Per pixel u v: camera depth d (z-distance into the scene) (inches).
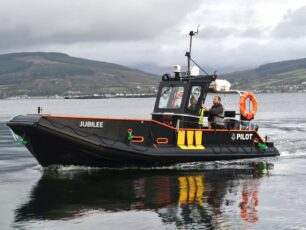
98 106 5059.1
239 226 440.1
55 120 660.7
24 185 608.4
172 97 773.3
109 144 682.2
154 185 605.6
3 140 1250.0
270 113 2591.0
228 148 778.8
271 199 534.3
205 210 490.6
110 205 509.4
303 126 1579.7
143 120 706.8
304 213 479.5
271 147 848.9
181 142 735.7
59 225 444.1
